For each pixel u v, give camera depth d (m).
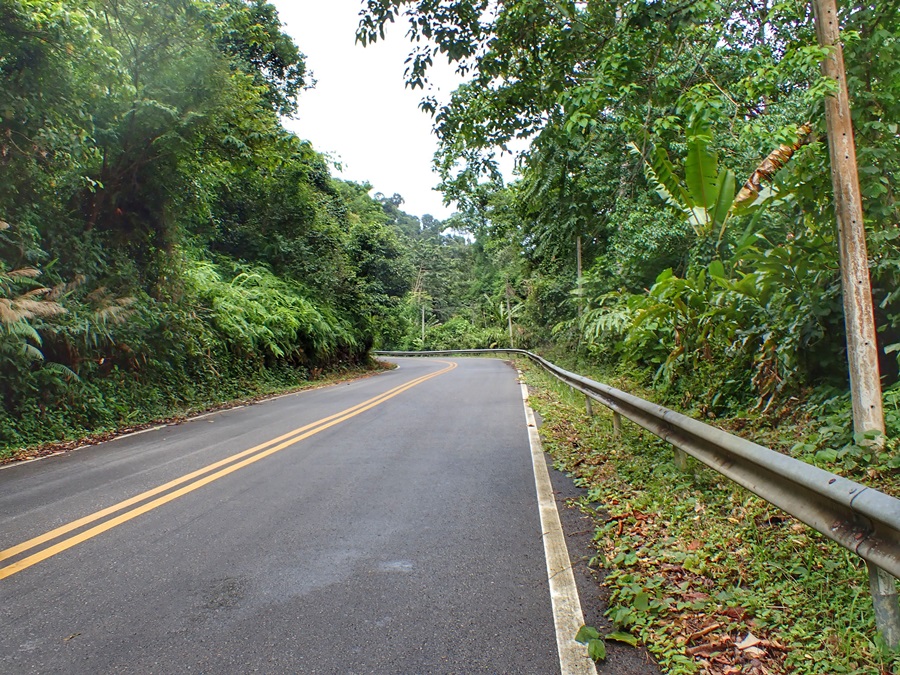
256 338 16.78
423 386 15.91
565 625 2.77
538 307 28.42
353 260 28.80
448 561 3.56
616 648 2.57
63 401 9.27
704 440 4.09
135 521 4.41
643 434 6.95
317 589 3.20
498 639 2.65
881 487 3.79
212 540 3.97
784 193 6.04
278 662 2.48
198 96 11.73
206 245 20.70
